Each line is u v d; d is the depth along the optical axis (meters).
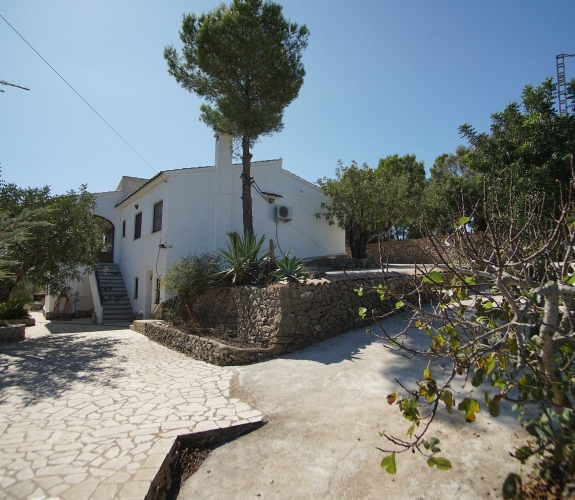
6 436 4.20
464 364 2.51
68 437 4.15
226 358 7.04
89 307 18.31
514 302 2.38
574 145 7.74
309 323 7.66
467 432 3.77
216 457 3.98
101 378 6.41
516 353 2.62
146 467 3.47
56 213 10.28
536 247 2.94
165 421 4.53
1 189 9.94
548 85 8.84
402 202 15.19
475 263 2.92
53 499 3.03
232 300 8.80
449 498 2.96
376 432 4.04
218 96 12.45
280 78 11.64
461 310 3.19
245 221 11.65
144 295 14.20
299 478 3.48
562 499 2.57
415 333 7.58
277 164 15.17
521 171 8.02
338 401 4.89
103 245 12.34
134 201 16.20
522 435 3.57
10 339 9.86
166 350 8.73
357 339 7.62
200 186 13.20
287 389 5.48
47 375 6.64
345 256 17.11
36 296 24.61
